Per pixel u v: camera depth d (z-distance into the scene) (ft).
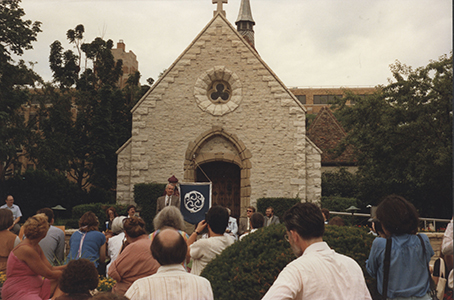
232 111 57.26
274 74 57.47
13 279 14.67
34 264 14.69
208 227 15.24
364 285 8.12
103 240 21.29
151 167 56.70
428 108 54.39
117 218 22.65
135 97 93.61
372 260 10.90
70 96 80.23
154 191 53.93
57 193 71.82
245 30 145.48
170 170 56.59
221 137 57.67
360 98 60.75
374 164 61.72
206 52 58.59
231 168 60.54
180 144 57.00
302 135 56.18
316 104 220.02
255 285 12.70
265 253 13.30
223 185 60.39
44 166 73.36
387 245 10.59
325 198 60.95
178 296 9.04
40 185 70.13
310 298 7.55
